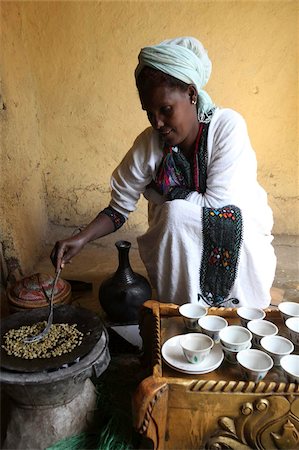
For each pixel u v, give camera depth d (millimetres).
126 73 2635
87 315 1405
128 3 2486
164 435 1163
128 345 1661
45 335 1304
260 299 1701
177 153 1675
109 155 2822
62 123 2768
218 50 2545
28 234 2447
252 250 1605
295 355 1201
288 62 2523
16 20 2387
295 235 2850
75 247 1634
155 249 1666
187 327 1389
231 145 1607
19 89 2410
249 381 1131
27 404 1244
